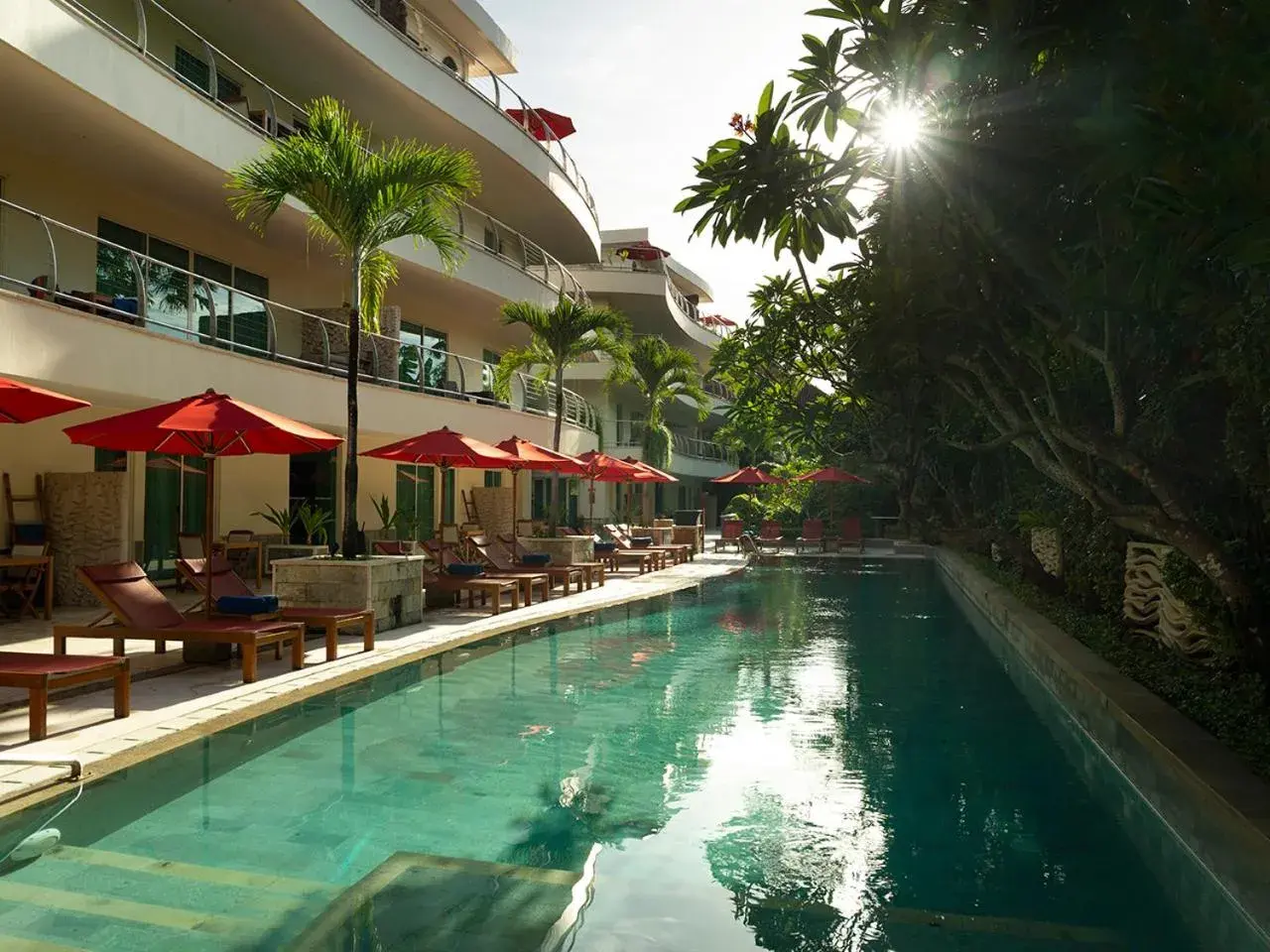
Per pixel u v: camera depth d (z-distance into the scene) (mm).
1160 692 6516
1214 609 6777
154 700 6879
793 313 14125
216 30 15719
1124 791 5488
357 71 17250
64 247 12719
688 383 31797
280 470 17516
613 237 46094
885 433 13336
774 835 4695
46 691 5691
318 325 14891
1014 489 17250
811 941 3514
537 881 4051
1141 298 5117
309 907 3691
